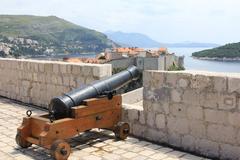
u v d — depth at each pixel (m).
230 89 5.05
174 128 5.86
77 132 5.60
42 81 9.23
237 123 5.03
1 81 11.05
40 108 9.29
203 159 5.32
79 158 5.38
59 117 5.57
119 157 5.42
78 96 5.78
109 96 6.17
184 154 5.56
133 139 6.38
